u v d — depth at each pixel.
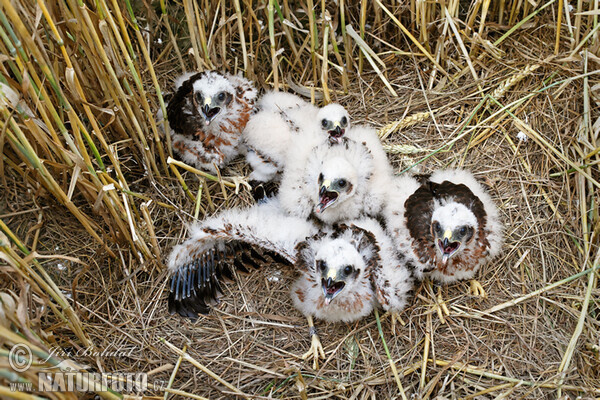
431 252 0.85
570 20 1.00
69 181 0.88
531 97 0.98
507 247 0.90
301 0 0.98
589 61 0.97
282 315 0.88
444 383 0.81
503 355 0.83
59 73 0.85
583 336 0.85
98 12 0.78
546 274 0.89
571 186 0.93
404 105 1.01
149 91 0.98
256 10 0.98
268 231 0.85
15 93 0.74
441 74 1.03
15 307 0.71
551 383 0.81
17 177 0.88
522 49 1.02
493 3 1.03
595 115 0.95
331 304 0.84
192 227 0.87
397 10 1.01
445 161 0.97
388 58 1.05
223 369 0.83
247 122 0.94
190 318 0.87
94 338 0.84
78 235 0.89
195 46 0.95
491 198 0.93
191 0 0.92
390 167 0.94
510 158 0.96
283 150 0.94
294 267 0.86
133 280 0.88
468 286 0.89
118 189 0.87
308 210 0.90
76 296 0.85
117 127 0.88
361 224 0.88
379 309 0.88
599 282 0.88
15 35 0.72
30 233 0.87
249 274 0.90
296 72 1.05
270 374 0.83
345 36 1.01
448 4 1.00
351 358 0.84
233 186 0.95
